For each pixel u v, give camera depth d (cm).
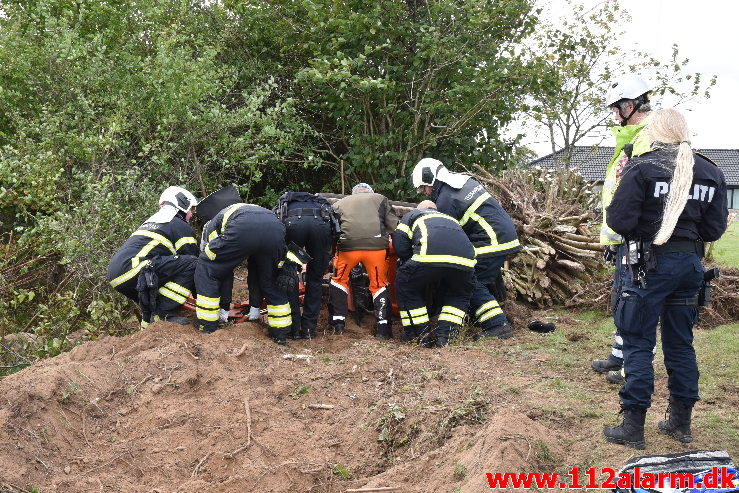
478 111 1025
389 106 998
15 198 832
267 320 668
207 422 470
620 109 518
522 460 371
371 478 412
